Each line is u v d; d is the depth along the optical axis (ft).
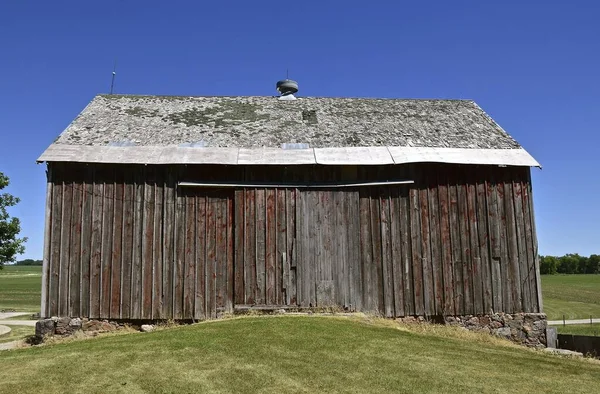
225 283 56.75
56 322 54.34
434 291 58.95
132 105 69.51
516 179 61.93
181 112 68.33
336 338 43.88
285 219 58.39
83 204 56.24
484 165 61.26
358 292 57.88
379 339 44.75
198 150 58.80
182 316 55.72
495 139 64.90
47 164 56.34
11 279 325.42
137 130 62.23
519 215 61.31
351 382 33.32
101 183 56.80
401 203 59.93
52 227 55.52
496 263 60.23
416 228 59.67
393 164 59.31
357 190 59.72
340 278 57.93
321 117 68.85
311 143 61.57
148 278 56.03
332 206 59.21
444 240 59.88
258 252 57.47
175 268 56.39
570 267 430.61
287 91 79.61
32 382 33.27
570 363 42.09
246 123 65.92
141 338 45.34
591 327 106.22
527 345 59.11
